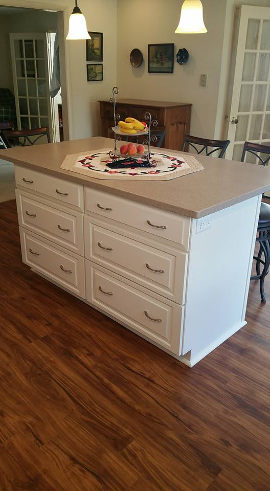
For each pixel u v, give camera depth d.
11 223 3.78
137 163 2.25
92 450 1.57
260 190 1.88
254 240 2.15
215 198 1.71
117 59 5.14
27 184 2.46
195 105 4.47
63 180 2.16
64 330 2.28
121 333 2.27
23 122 7.02
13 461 1.52
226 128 4.42
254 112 4.46
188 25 2.16
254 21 4.08
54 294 2.63
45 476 1.47
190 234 1.66
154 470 1.49
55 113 6.57
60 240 2.39
